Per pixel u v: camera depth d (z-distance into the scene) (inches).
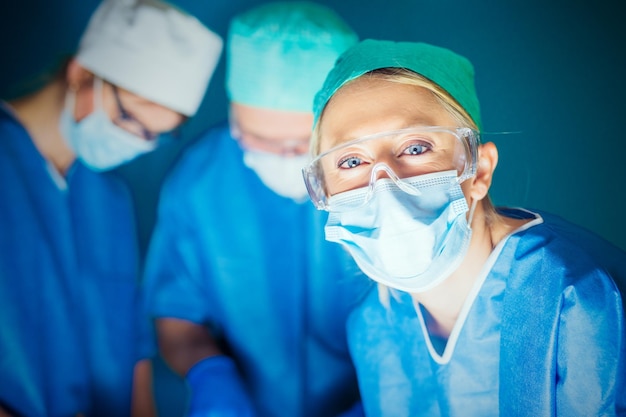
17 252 70.7
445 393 53.6
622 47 65.4
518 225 52.6
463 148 48.4
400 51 52.1
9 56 71.0
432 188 47.7
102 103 70.7
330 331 71.2
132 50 69.8
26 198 71.4
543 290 47.1
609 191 65.0
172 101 70.6
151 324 73.0
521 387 48.1
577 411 44.9
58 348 71.7
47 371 71.1
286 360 71.7
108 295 73.0
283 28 66.9
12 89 71.2
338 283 70.7
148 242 73.3
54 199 72.2
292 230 71.7
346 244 50.4
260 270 72.1
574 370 44.7
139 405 72.6
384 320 57.8
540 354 46.4
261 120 69.1
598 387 43.6
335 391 71.0
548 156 65.9
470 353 52.0
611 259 47.6
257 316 72.2
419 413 55.7
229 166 71.6
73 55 70.7
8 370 69.6
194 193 72.3
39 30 70.7
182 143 72.0
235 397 67.5
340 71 53.4
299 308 71.7
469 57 67.1
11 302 69.9
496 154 52.0
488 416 52.2
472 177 50.5
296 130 69.1
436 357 53.7
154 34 69.6
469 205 50.4
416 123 49.0
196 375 69.6
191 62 69.7
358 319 60.1
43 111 71.4
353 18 67.4
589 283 44.9
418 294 54.2
